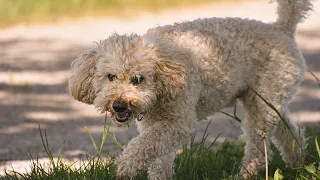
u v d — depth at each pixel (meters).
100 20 25.52
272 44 10.80
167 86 9.62
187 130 9.85
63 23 25.19
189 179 10.67
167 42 10.01
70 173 10.30
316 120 15.43
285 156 11.61
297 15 11.12
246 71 10.74
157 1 28.42
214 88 10.45
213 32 10.56
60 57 21.09
